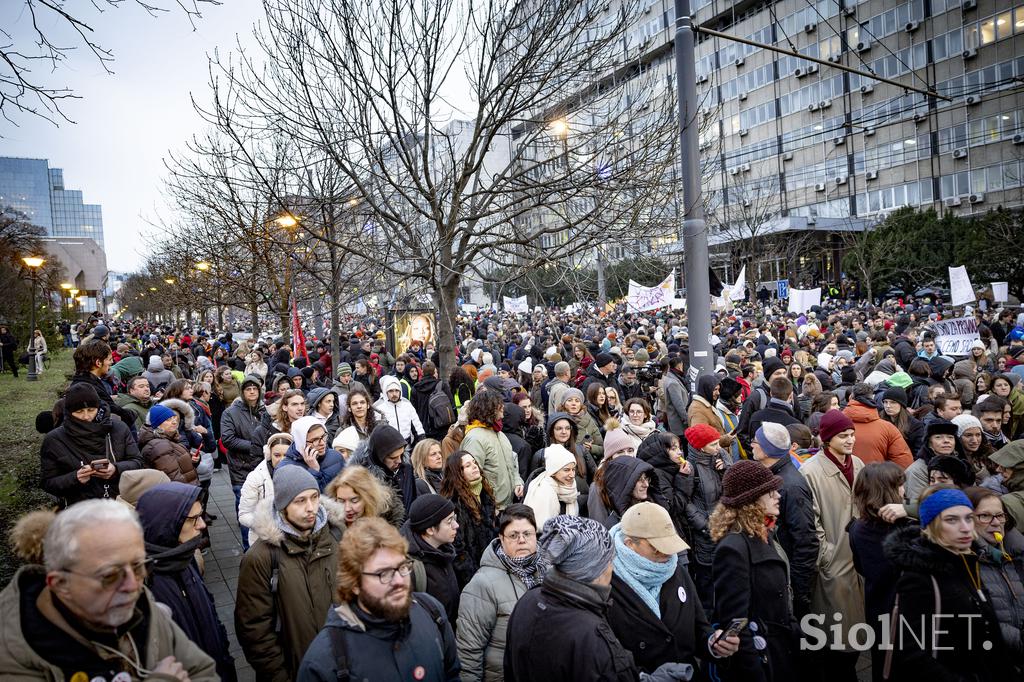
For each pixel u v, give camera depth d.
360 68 7.49
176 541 3.11
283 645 3.31
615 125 8.19
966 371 8.39
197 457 6.47
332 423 7.86
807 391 7.99
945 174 48.28
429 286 8.68
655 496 4.74
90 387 4.91
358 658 2.45
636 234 8.03
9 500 7.26
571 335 17.16
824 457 4.59
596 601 2.63
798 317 24.58
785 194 57.16
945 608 3.15
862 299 45.00
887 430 5.73
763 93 58.34
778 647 3.33
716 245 48.22
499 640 3.36
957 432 5.21
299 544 3.38
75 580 1.99
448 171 8.80
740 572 3.37
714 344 15.09
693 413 6.64
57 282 52.12
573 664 2.50
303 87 7.87
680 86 7.82
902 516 3.62
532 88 8.38
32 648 1.98
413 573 3.53
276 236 13.38
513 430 6.47
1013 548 4.01
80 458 4.81
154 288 41.62
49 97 4.16
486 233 8.78
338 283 11.25
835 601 4.20
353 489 3.89
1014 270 36.34
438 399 7.93
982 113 46.25
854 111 52.59
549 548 2.71
